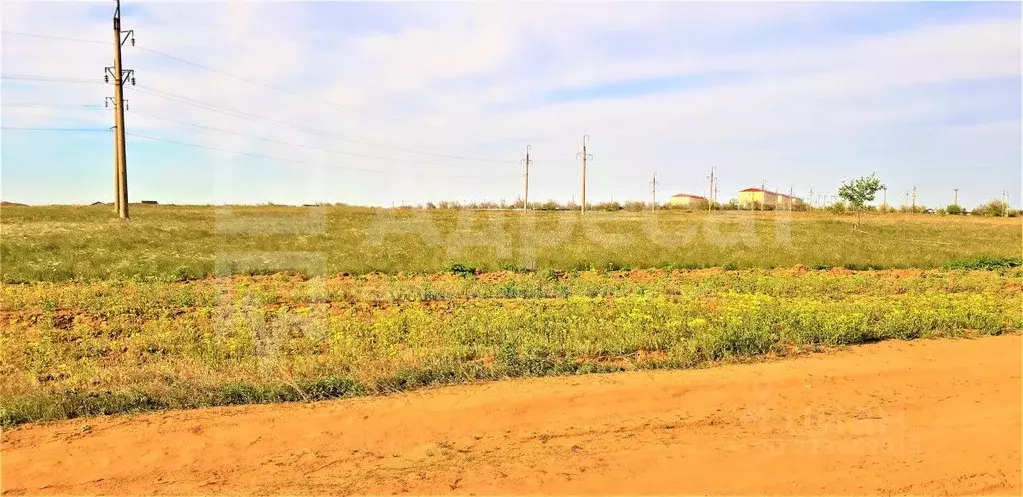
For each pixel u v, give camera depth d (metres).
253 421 7.52
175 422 7.48
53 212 39.38
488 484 6.10
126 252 24.14
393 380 8.77
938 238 36.31
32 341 10.86
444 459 6.66
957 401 8.28
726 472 6.33
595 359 10.02
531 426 7.49
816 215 54.72
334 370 9.11
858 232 38.66
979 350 10.53
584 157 55.78
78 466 6.46
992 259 24.98
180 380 8.62
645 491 5.96
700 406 8.07
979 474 6.30
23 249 23.98
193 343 10.49
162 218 37.12
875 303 14.43
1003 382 8.97
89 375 8.85
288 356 9.91
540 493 5.93
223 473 6.36
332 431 7.31
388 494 5.91
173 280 19.02
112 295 15.56
